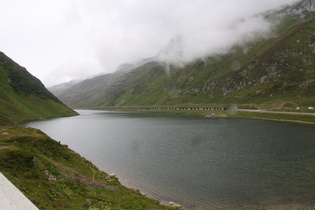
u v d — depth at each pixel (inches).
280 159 2078.0
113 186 1344.7
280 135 3459.6
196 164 1999.3
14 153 991.0
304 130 3939.5
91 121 7283.5
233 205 1239.5
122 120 7554.1
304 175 1649.9
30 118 7003.0
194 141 3137.3
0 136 1643.7
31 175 928.9
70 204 816.3
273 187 1453.0
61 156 1641.2
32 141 1588.3
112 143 3191.4
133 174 1791.3
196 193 1408.7
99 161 2198.6
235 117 7672.2
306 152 2322.8
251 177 1640.0
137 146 2908.5
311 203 1230.3
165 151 2554.1
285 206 1207.6
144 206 1031.6
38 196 753.0
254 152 2373.3
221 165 1947.6
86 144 3157.0
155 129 4714.6
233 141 3043.8
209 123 5728.3
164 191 1456.7
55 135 4106.8
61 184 1023.6
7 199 289.4
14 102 7190.0
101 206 887.1
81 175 1347.2
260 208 1195.9
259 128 4411.9
